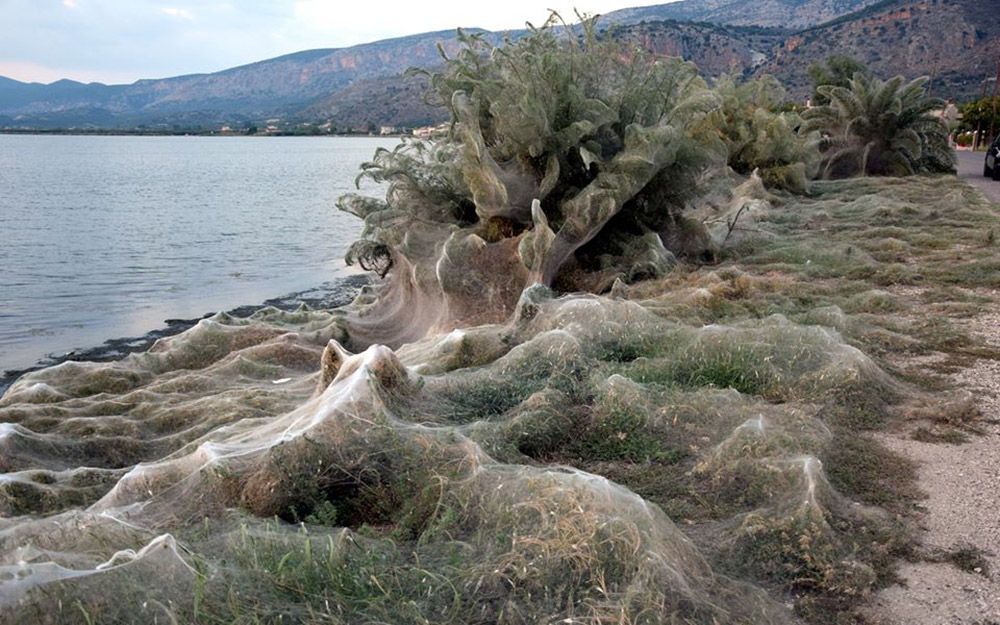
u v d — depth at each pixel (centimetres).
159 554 251
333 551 275
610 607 247
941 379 541
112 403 689
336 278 1939
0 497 445
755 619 266
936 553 325
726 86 1914
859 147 2155
